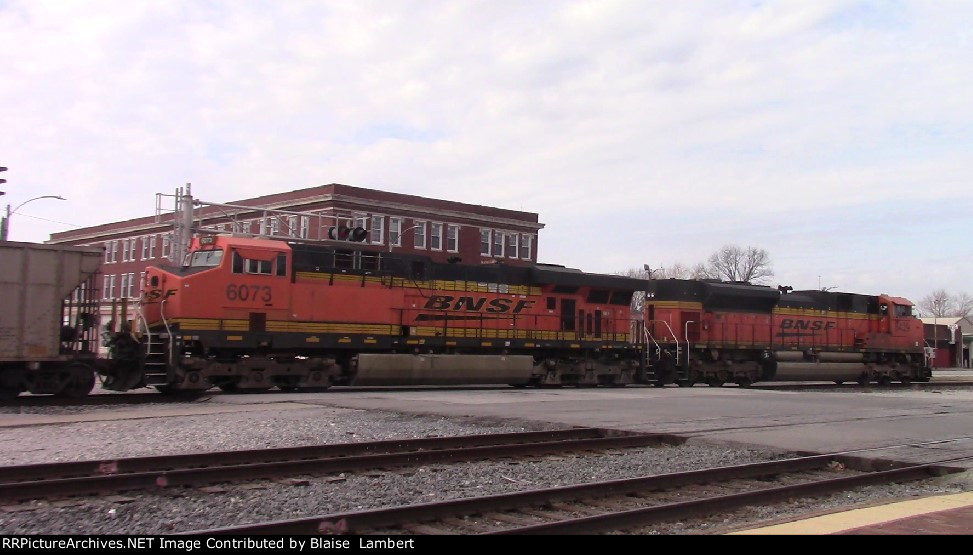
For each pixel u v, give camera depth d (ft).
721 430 53.06
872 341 131.34
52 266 64.90
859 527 24.49
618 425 54.85
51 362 65.36
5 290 62.59
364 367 82.64
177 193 101.24
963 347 323.78
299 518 26.40
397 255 87.10
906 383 137.08
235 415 57.06
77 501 28.55
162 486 31.12
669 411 65.41
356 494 31.04
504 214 212.23
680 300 110.93
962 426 57.88
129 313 74.84
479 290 92.58
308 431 48.88
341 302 81.61
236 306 74.33
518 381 94.38
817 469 40.70
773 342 118.21
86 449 40.52
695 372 111.34
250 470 33.47
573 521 25.08
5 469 31.32
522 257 215.72
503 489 33.09
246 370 75.87
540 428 54.08
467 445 44.93
